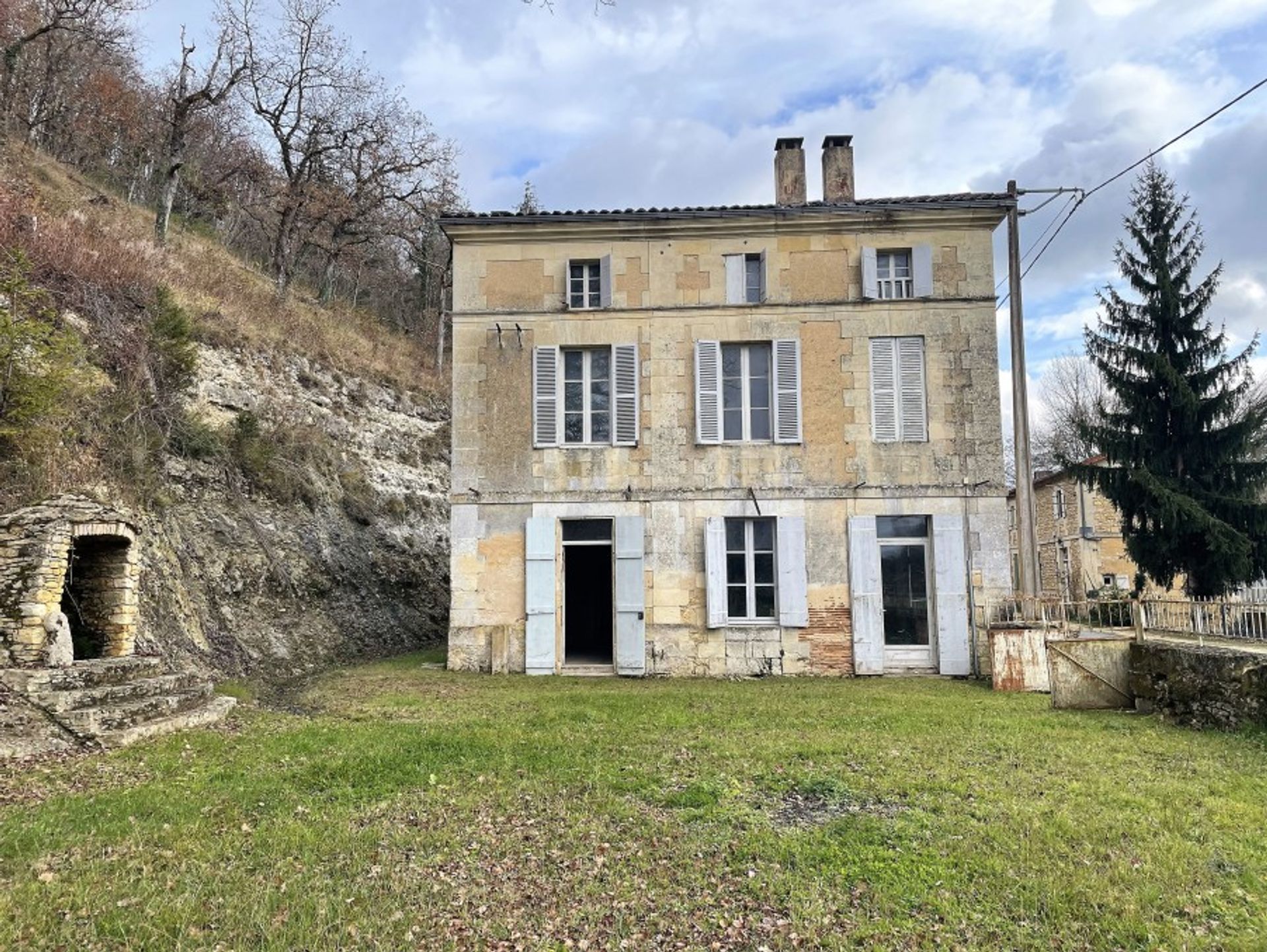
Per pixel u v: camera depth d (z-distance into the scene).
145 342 14.07
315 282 35.47
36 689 7.57
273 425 17.91
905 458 13.82
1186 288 22.95
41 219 14.98
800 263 14.27
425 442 24.58
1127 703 9.82
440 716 9.34
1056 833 5.11
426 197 33.41
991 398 13.88
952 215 14.03
